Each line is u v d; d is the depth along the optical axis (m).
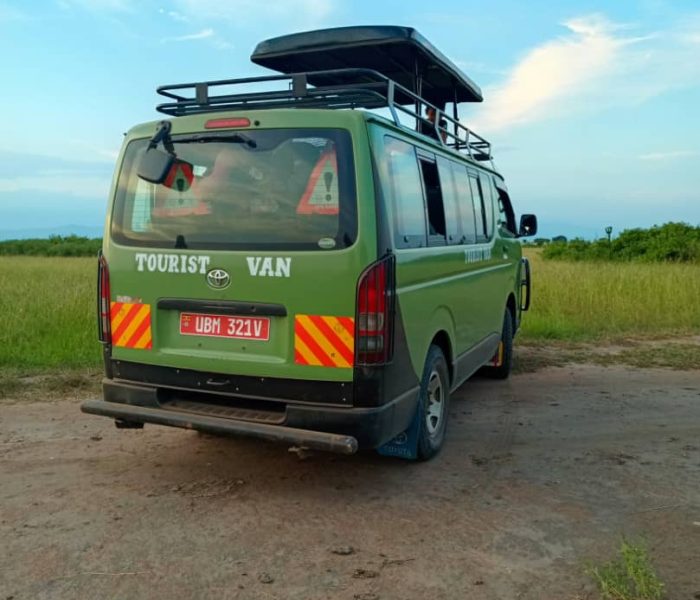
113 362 4.56
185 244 4.28
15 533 3.75
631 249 28.45
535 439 5.59
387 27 5.81
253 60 6.41
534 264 21.73
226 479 4.60
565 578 3.33
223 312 4.18
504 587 3.25
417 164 4.73
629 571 3.24
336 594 3.18
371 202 3.92
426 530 3.86
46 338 8.83
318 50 6.05
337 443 3.79
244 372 4.12
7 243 52.50
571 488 4.51
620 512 4.12
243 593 3.18
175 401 4.43
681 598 3.13
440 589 3.23
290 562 3.47
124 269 4.46
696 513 4.12
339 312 3.91
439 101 7.90
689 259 25.41
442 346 5.34
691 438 5.63
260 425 4.00
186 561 3.47
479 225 6.38
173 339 4.35
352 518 4.00
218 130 4.22
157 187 4.39
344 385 3.93
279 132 4.10
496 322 7.14
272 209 4.07
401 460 5.02
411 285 4.37
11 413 6.11
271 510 4.11
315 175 4.00
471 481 4.62
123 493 4.33
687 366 8.61
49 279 15.88
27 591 3.17
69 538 3.70
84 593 3.16
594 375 8.10
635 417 6.27
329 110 4.04
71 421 5.88
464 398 6.97
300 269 3.96
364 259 3.88
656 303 12.19
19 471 4.70
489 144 7.28
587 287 13.06
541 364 8.73
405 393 4.32
